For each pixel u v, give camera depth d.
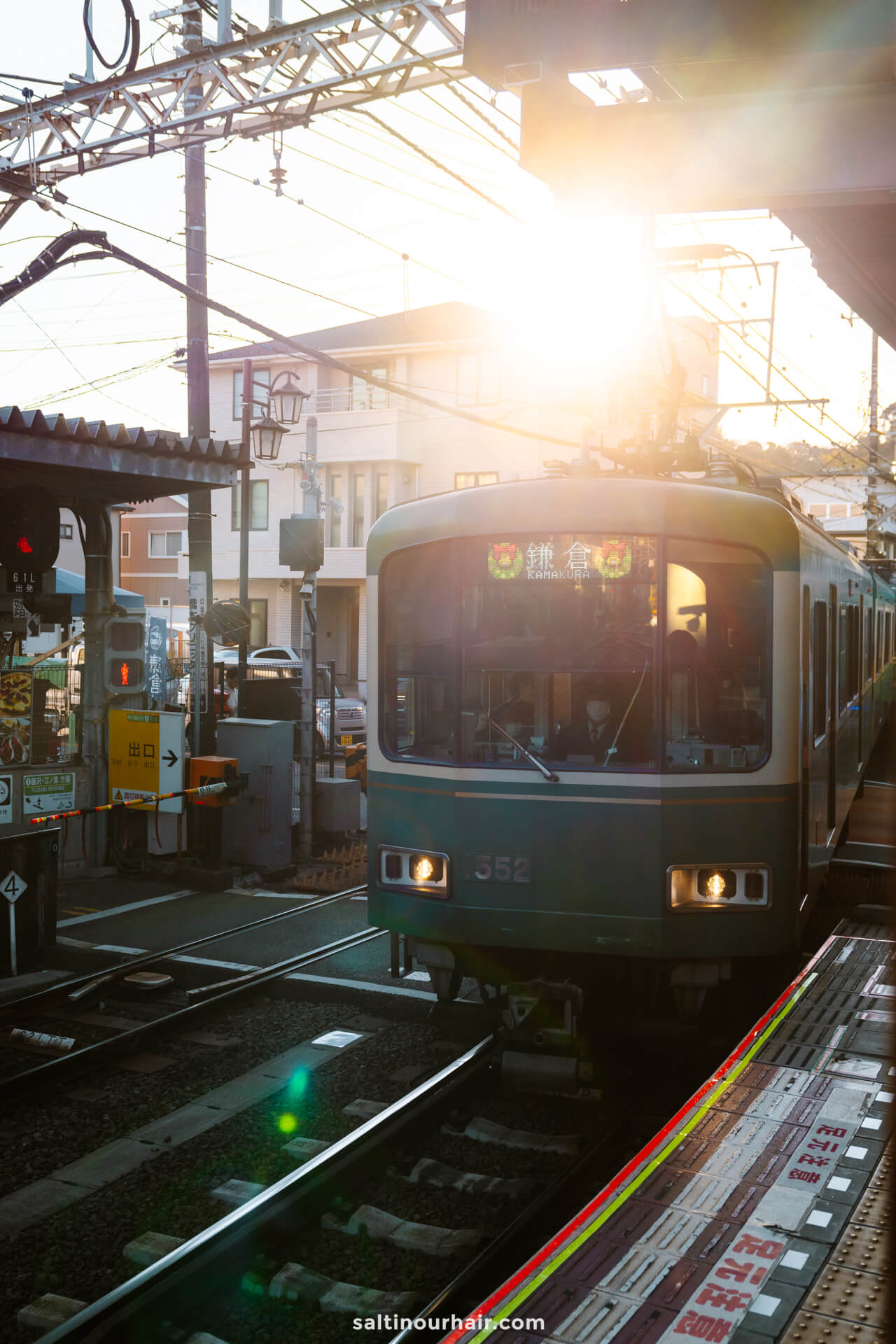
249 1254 4.69
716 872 5.96
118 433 10.08
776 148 3.78
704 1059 6.48
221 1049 7.23
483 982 6.48
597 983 6.33
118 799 11.91
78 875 11.69
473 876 6.17
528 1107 6.27
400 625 6.59
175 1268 4.44
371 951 9.08
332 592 36.12
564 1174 5.27
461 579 6.30
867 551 26.50
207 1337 4.17
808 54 3.66
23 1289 4.53
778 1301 3.00
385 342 33.53
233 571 36.59
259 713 16.16
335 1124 6.02
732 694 6.07
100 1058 6.98
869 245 6.18
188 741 13.27
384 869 6.57
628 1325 2.92
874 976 5.80
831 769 7.98
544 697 6.13
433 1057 6.95
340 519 34.56
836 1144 3.91
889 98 3.67
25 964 8.84
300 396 15.42
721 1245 3.29
